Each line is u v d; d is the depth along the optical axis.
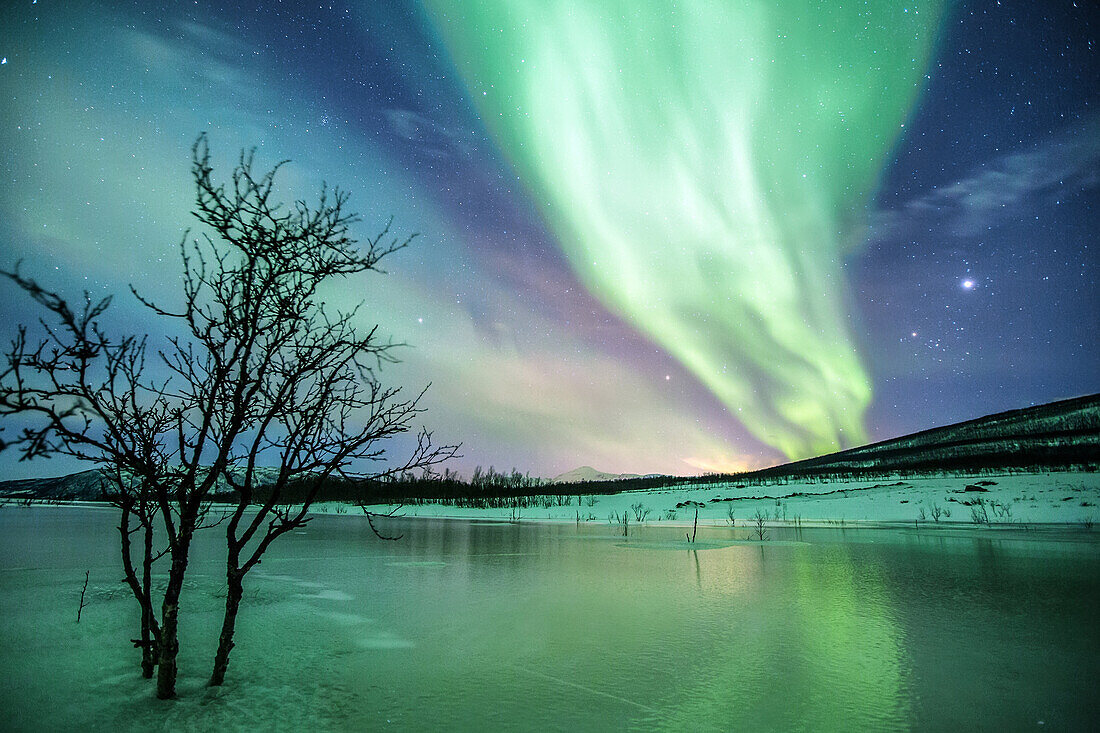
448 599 12.35
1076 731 5.47
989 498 50.31
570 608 11.40
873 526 38.94
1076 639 8.91
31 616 9.70
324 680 6.80
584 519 55.59
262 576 15.59
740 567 18.03
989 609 11.21
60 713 5.45
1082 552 21.38
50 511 56.31
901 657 7.98
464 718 5.71
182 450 6.08
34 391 4.80
